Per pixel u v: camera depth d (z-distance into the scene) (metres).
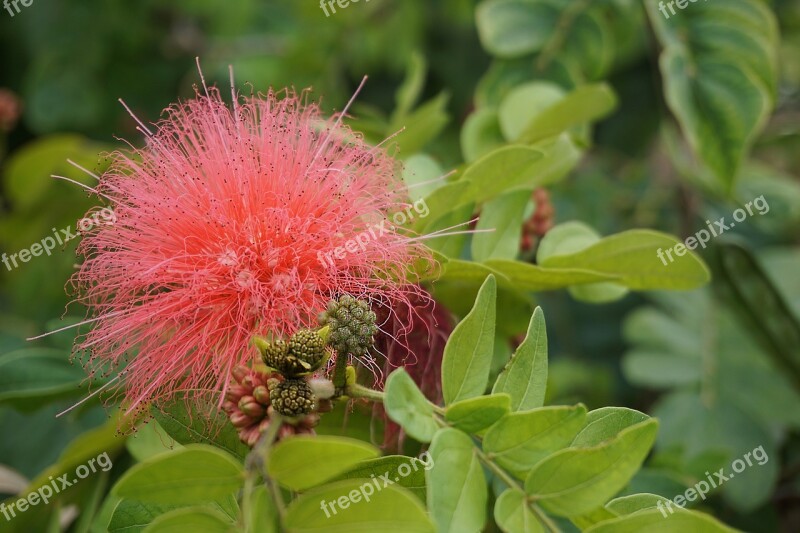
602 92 0.40
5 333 0.48
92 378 0.34
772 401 0.48
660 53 0.49
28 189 0.52
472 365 0.31
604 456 0.29
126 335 0.33
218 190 0.33
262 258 0.32
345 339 0.30
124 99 0.66
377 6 0.60
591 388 0.54
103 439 0.37
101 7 0.63
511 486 0.30
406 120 0.40
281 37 0.66
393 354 0.33
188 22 0.68
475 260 0.36
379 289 0.33
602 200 0.57
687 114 0.43
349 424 0.34
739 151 0.43
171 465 0.28
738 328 0.51
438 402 0.34
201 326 0.33
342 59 0.60
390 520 0.28
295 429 0.30
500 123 0.43
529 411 0.30
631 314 0.53
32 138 0.70
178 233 0.33
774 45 0.44
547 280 0.35
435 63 0.68
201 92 0.66
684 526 0.29
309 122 0.35
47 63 0.63
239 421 0.31
